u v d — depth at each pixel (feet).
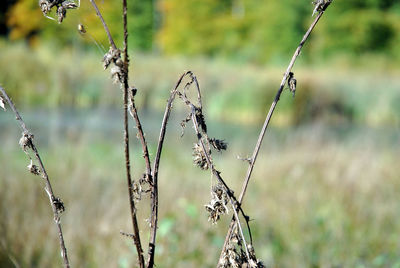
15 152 26.61
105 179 21.31
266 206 19.03
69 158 26.11
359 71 123.44
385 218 18.34
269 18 149.18
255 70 97.14
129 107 4.51
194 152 4.66
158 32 159.94
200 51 157.58
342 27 145.48
